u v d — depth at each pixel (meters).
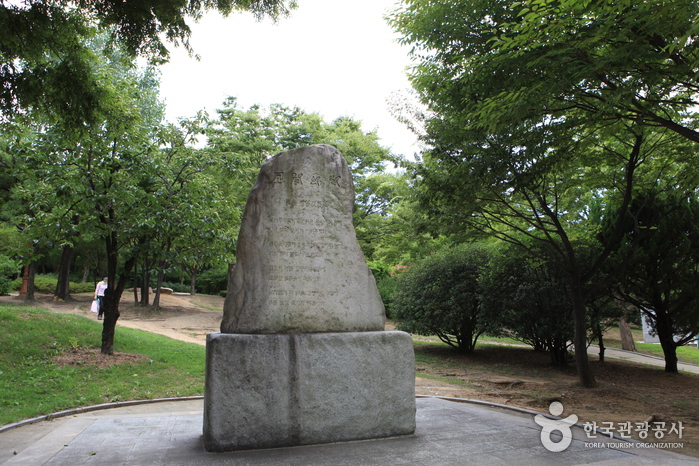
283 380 5.04
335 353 5.29
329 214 5.83
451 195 10.80
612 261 13.46
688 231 13.72
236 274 5.42
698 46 5.95
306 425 5.06
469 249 16.97
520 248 13.66
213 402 4.79
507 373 14.06
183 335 16.88
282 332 5.31
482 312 15.55
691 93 7.60
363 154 25.23
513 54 7.03
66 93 8.23
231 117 22.69
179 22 8.00
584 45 6.33
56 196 9.76
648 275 14.11
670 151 10.60
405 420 5.50
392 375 5.52
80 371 9.32
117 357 10.48
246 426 4.86
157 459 4.52
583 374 11.61
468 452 4.83
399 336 5.63
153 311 23.86
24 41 7.70
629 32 6.04
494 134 9.41
